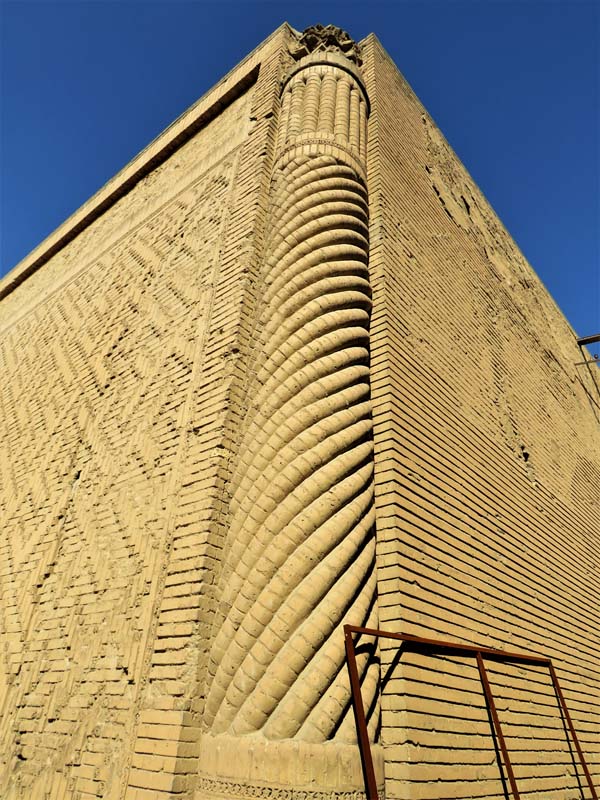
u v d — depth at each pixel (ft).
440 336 18.83
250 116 21.84
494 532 16.75
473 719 12.00
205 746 9.90
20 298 36.01
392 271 17.04
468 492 16.17
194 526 12.30
